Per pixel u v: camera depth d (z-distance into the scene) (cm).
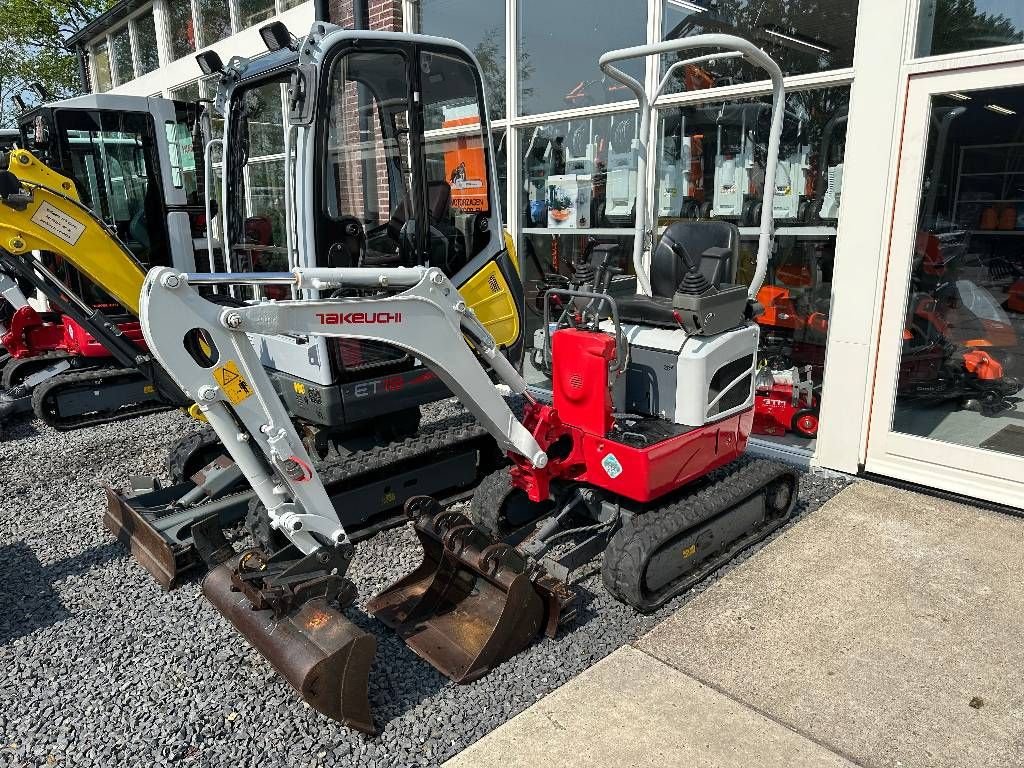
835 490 433
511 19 614
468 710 262
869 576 338
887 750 236
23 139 693
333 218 367
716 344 331
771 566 349
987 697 259
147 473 510
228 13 1006
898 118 400
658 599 320
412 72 386
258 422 256
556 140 614
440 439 418
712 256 349
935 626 300
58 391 611
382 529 400
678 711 255
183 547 349
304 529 268
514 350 461
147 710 268
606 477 326
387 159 392
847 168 423
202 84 1089
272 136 402
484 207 438
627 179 567
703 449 339
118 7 1255
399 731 253
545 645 298
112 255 420
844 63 429
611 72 372
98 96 608
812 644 291
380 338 276
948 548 362
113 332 455
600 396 318
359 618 321
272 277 254
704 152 525
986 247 415
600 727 249
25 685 284
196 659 298
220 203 456
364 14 711
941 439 426
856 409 443
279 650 245
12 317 701
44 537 412
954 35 383
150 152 637
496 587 309
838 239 434
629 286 439
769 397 497
